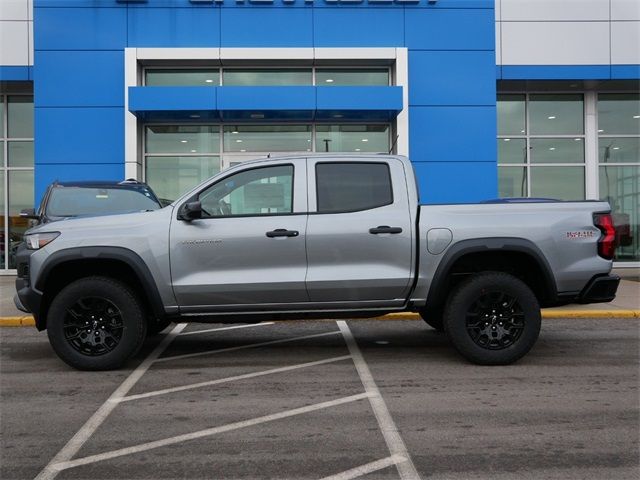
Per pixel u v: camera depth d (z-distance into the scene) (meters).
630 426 4.60
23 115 17.19
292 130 15.41
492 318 6.39
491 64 14.64
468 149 14.58
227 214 6.41
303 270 6.31
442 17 14.61
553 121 17.28
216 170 15.32
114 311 6.34
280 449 4.21
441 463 3.94
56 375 6.29
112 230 6.27
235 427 4.66
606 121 17.34
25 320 9.67
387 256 6.34
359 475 3.77
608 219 6.45
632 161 17.34
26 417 4.93
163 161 15.27
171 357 7.11
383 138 15.45
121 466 3.94
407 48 14.53
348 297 6.36
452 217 6.36
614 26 15.48
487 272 6.41
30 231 6.79
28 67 15.09
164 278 6.25
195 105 13.77
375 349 7.48
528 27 15.48
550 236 6.30
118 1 14.27
